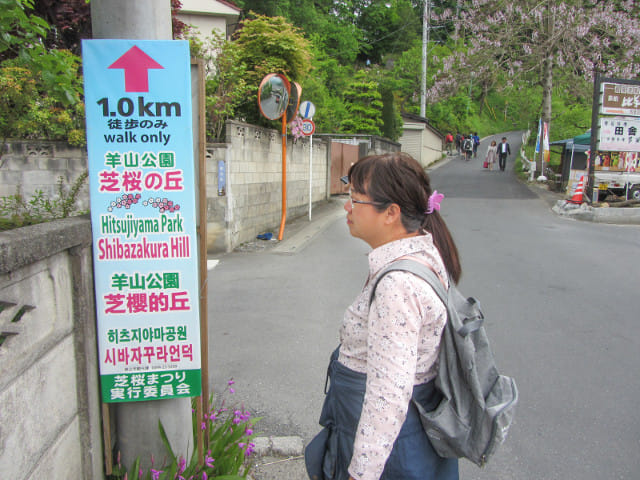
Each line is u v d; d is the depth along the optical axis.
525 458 2.90
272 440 2.96
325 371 3.95
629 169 13.12
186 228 2.00
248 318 5.14
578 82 19.31
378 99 25.03
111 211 1.96
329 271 7.09
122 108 1.92
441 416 1.44
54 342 1.74
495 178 21.64
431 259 1.48
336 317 5.18
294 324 4.97
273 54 10.48
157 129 1.94
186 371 2.10
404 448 1.45
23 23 2.56
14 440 1.49
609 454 2.94
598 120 12.44
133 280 2.01
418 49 41.88
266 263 7.61
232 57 9.02
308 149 12.78
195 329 2.07
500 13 19.47
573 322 5.04
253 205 9.48
